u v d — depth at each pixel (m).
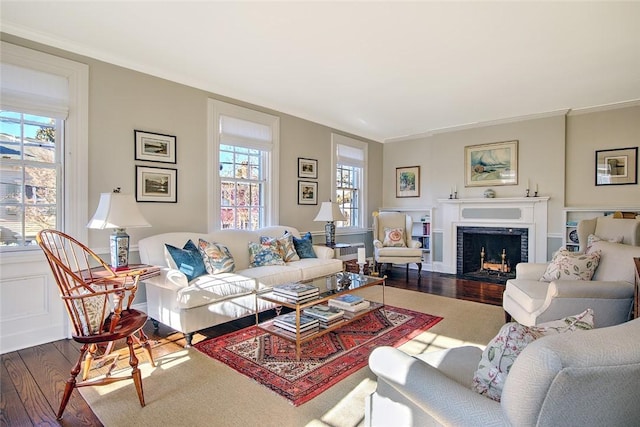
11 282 2.70
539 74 3.58
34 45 2.77
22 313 2.74
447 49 3.02
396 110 4.92
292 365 2.40
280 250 4.04
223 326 3.21
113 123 3.23
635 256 2.38
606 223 3.83
